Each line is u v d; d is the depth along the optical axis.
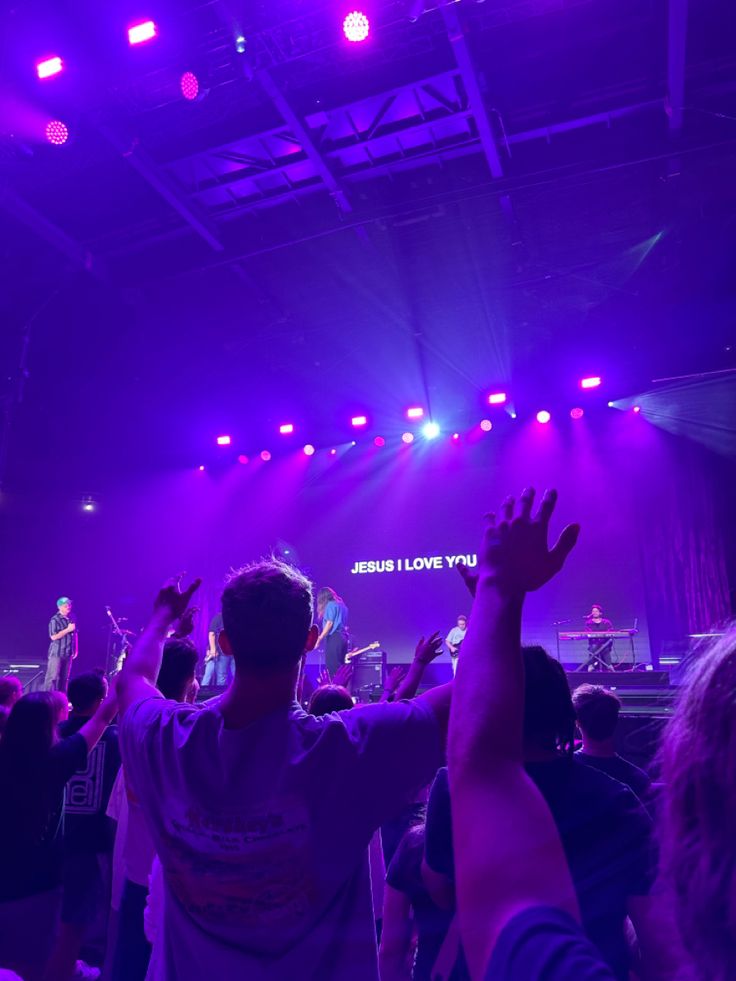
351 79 7.19
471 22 6.55
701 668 0.50
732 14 6.64
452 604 12.77
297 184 8.56
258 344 11.80
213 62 6.73
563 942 0.45
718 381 11.59
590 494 12.23
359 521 13.64
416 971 1.70
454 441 13.29
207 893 1.14
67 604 10.98
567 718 1.61
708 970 0.41
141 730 1.25
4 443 10.52
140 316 10.83
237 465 14.59
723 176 8.44
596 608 11.05
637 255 9.80
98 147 7.75
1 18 6.57
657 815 0.49
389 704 1.24
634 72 7.24
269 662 1.24
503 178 8.35
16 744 2.42
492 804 0.55
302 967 1.10
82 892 2.65
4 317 10.23
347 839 1.13
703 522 11.52
